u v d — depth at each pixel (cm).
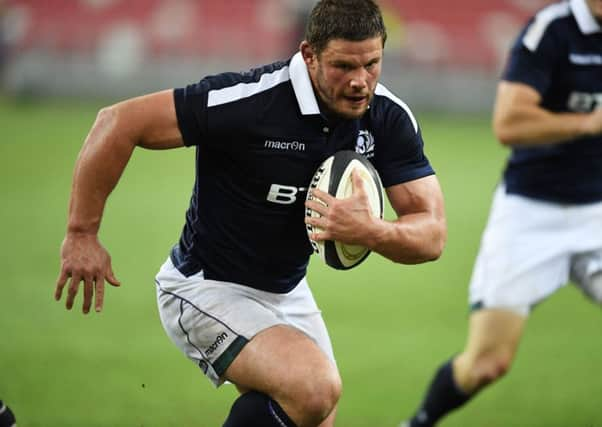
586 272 2031
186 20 9319
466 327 3000
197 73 8550
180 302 1504
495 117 1966
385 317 3098
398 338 2856
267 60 9000
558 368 2595
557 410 2222
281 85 1380
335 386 1360
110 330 2820
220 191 1444
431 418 1988
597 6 1905
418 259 1415
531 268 1988
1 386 2258
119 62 8519
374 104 1427
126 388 2289
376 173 1408
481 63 9062
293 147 1383
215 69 8625
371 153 1442
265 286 1509
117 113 1369
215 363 1455
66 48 8662
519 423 2122
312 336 1588
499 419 2152
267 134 1371
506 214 2033
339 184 1363
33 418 2025
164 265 1578
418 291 3475
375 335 2881
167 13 9375
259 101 1368
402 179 1450
